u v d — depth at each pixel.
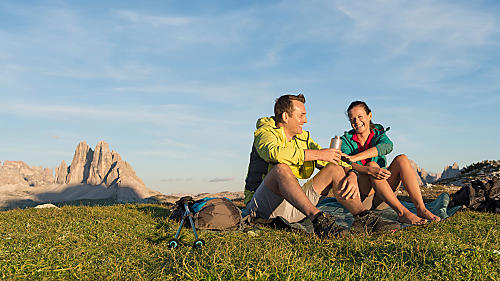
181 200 5.79
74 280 3.42
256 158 5.95
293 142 6.09
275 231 5.09
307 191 5.46
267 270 3.03
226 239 4.59
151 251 4.27
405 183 5.62
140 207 8.44
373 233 4.70
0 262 3.74
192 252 3.92
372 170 5.45
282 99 5.75
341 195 5.12
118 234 5.13
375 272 3.27
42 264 3.72
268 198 5.48
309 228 5.24
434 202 6.78
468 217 6.50
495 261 3.52
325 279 3.03
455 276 3.15
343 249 4.08
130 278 3.33
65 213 7.03
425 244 3.92
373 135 6.59
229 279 2.92
